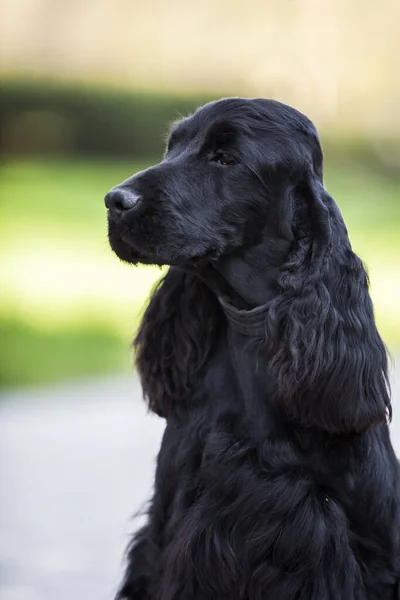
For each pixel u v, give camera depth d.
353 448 5.05
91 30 28.69
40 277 19.45
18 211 24.08
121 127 27.75
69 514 8.91
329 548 4.88
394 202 26.45
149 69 27.80
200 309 5.31
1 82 27.72
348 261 5.07
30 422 12.14
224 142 5.04
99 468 10.30
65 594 7.21
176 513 5.09
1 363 14.46
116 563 7.84
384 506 5.11
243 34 25.64
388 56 26.45
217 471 4.96
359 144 26.98
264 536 4.84
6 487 9.66
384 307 18.58
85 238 22.55
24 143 27.98
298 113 5.16
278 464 4.95
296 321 4.94
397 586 5.17
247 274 5.16
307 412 4.95
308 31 24.61
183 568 4.95
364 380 5.01
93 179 27.20
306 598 4.82
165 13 28.48
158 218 4.94
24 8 28.88
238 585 4.88
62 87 27.78
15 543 8.26
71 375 14.36
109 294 18.69
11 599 7.07
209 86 26.80
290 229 5.05
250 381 5.10
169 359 5.36
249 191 5.04
